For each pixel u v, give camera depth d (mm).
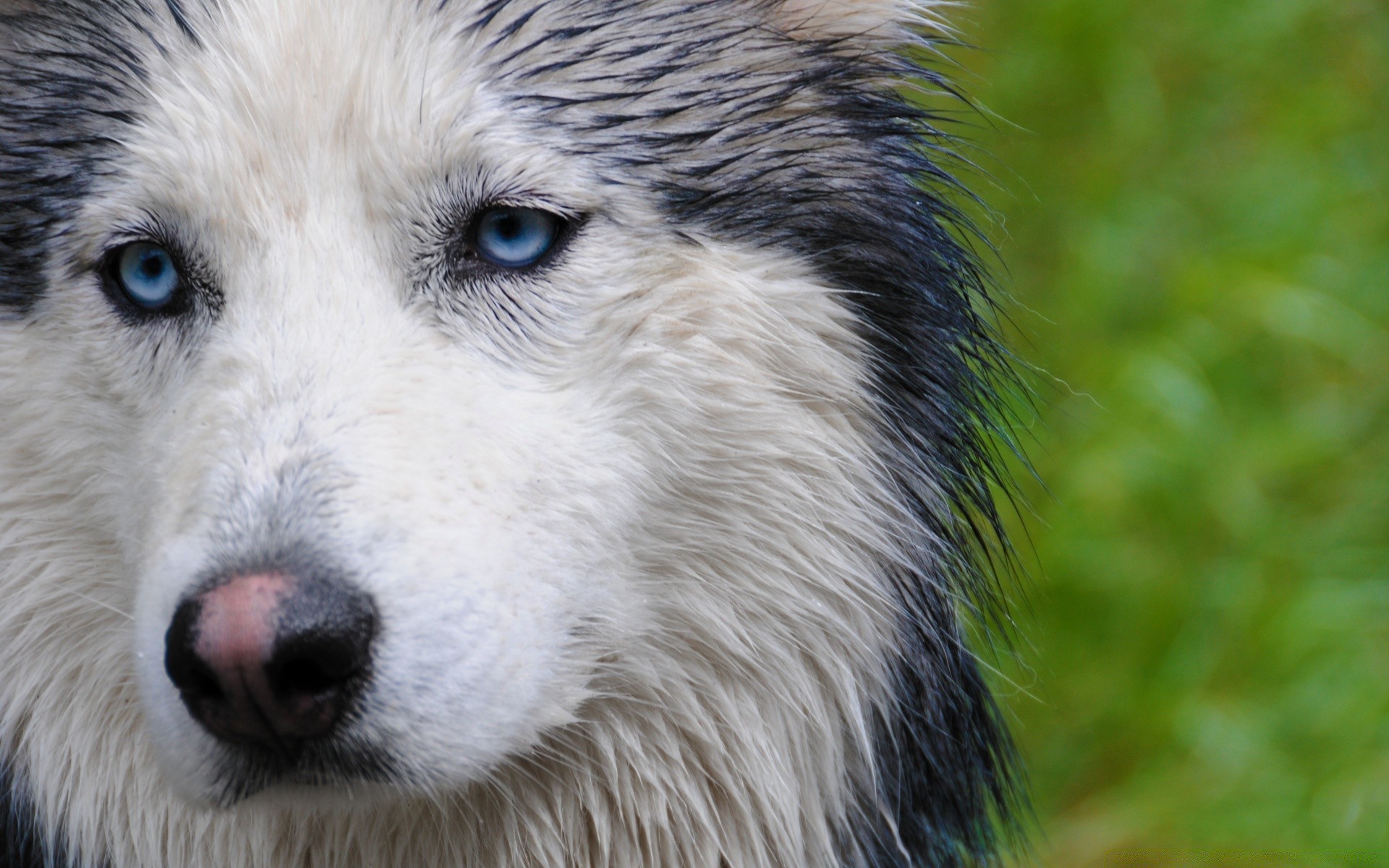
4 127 4078
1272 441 8273
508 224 3896
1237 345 8727
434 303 3859
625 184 3934
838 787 4449
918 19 4652
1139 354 8469
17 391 4109
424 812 4230
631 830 4309
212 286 3850
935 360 4480
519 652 3682
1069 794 7426
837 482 4230
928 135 4641
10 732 4309
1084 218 9273
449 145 3781
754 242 4086
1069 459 8219
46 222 4012
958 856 5023
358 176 3775
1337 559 7836
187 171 3766
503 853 4293
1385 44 10219
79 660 4227
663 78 4055
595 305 3924
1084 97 9688
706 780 4336
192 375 3836
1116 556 7938
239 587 3275
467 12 3869
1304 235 9180
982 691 5047
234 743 3479
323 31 3787
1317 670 7453
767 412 4102
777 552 4203
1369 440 8414
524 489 3758
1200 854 6926
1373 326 8789
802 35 4395
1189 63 9977
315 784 3541
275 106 3752
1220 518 8031
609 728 4203
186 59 3881
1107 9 9789
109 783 4273
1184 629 7695
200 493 3484
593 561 3926
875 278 4301
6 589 4195
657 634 4180
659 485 4066
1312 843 6844
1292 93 9891
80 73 4012
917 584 4461
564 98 3900
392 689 3430
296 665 3338
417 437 3596
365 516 3424
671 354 3992
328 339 3680
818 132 4246
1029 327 8875
